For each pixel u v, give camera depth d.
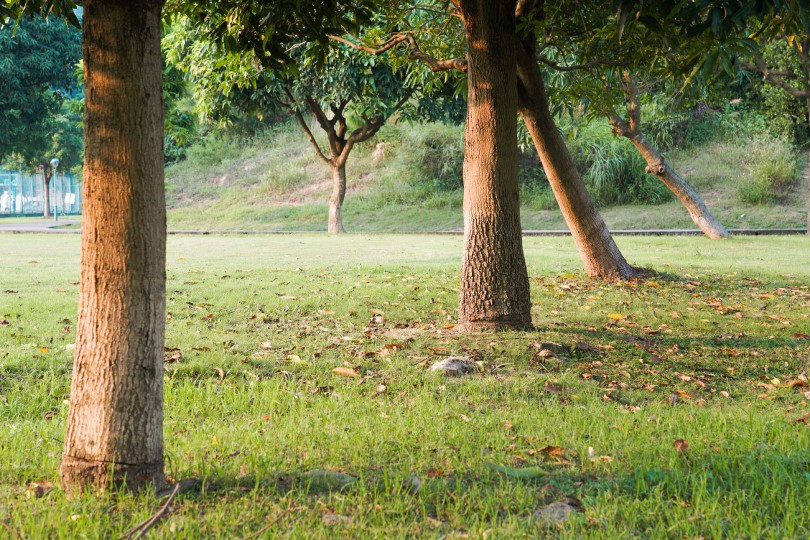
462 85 10.45
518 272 7.34
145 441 3.21
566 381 5.62
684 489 3.35
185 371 5.60
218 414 4.71
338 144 25.62
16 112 34.09
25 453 3.87
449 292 9.98
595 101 11.54
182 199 38.47
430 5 10.89
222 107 21.44
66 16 5.41
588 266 11.59
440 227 30.50
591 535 2.83
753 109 32.75
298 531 2.85
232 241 20.44
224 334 7.06
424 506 3.11
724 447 3.99
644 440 4.16
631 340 7.20
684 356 6.62
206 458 3.80
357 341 6.80
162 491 3.26
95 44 3.06
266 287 10.16
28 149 38.09
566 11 8.78
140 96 3.09
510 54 7.22
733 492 3.30
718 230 19.47
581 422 4.55
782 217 28.06
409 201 34.06
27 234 25.11
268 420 4.55
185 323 7.55
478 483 3.45
